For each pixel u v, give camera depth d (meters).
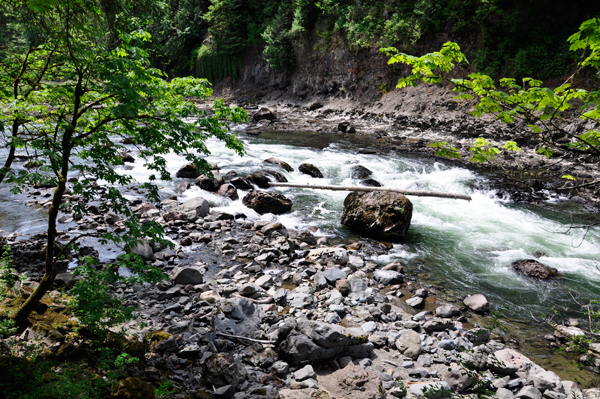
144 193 12.11
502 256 9.12
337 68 34.03
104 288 4.81
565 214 11.81
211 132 4.95
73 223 9.37
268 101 38.06
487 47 26.84
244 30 42.16
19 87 4.66
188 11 45.34
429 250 9.41
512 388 4.88
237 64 42.78
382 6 32.19
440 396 4.63
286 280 7.66
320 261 8.41
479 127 22.83
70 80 4.52
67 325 5.01
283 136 23.20
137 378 3.92
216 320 5.66
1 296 5.16
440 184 14.34
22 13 4.34
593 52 2.84
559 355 5.77
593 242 9.83
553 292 7.59
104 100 4.49
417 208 12.24
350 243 9.72
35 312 5.11
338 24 33.59
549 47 24.72
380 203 10.10
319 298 6.95
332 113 31.67
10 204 10.49
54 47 4.34
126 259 4.86
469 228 10.76
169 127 4.66
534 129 3.25
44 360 4.14
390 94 30.34
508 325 6.52
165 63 44.88
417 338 5.74
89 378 3.96
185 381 4.49
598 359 5.55
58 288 6.22
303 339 5.10
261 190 12.80
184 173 14.03
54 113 4.58
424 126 24.92
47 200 10.79
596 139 3.22
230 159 17.17
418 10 29.22
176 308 6.17
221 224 10.12
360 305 6.80
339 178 15.05
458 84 3.39
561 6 24.55
